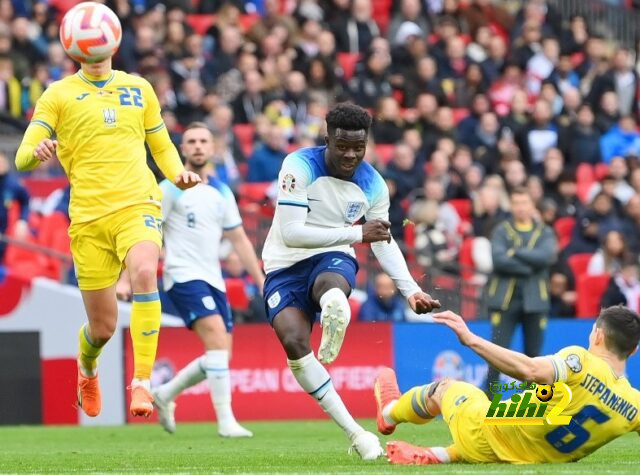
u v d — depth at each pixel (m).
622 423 16.83
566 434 16.88
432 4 57.38
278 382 34.91
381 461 18.70
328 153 19.00
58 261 39.31
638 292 41.41
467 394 17.75
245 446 24.64
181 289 27.36
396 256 19.55
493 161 47.88
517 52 55.00
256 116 47.59
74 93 19.77
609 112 52.78
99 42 19.53
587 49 56.47
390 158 47.38
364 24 54.12
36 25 49.09
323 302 18.34
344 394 35.00
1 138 43.44
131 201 19.69
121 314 34.66
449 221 43.16
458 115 51.53
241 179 44.69
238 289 38.25
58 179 43.50
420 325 35.34
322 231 18.67
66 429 32.00
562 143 50.16
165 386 28.45
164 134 20.59
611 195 44.59
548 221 44.88
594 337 16.95
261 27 51.62
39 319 35.44
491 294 33.66
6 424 34.50
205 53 50.16
